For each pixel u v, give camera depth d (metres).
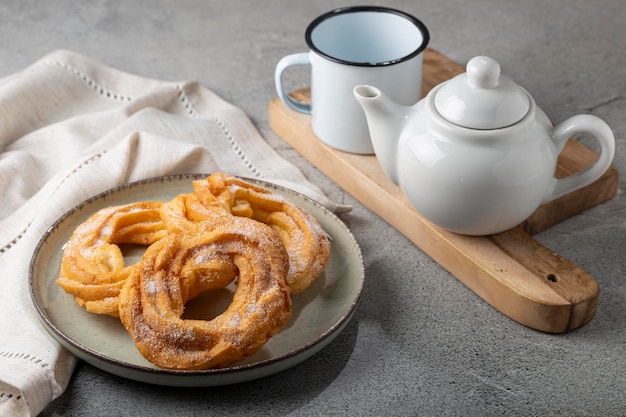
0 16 1.35
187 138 1.13
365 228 1.04
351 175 1.07
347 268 0.97
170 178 1.04
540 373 0.92
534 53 1.29
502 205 0.94
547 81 1.23
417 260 1.01
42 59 1.21
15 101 1.15
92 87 1.21
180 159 1.07
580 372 0.92
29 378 0.87
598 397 0.90
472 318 0.96
